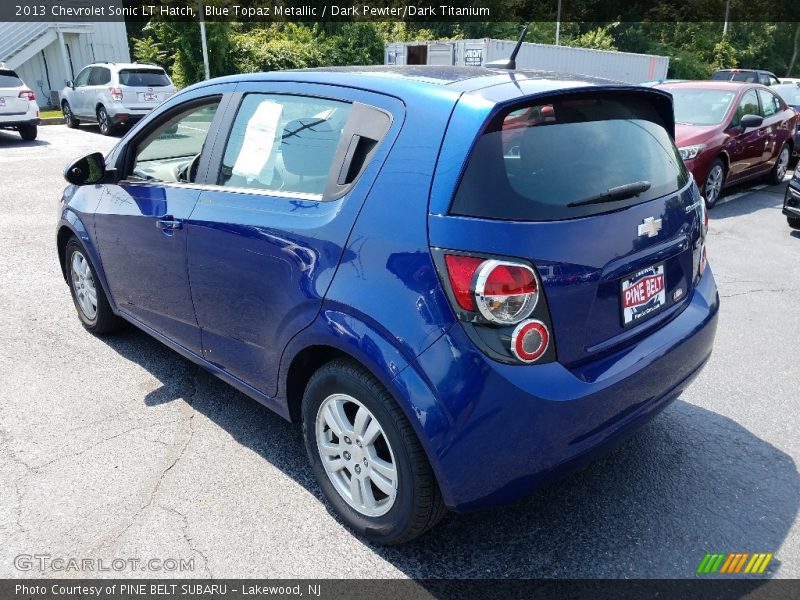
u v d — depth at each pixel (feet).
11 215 24.79
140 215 11.03
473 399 6.68
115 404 11.47
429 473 7.28
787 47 172.04
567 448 7.14
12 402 11.44
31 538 8.25
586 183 7.60
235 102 10.00
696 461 10.11
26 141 46.96
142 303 11.93
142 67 51.98
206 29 78.33
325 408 8.36
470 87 7.61
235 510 8.85
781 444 10.60
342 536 8.41
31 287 17.15
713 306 9.50
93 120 53.98
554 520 8.78
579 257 7.13
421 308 6.88
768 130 31.86
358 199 7.71
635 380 7.68
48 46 77.41
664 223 8.39
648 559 8.07
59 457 9.89
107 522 8.56
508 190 7.00
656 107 9.46
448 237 6.79
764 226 25.62
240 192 9.39
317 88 8.86
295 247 8.21
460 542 8.36
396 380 6.98
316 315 7.93
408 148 7.43
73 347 13.69
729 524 8.70
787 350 14.24
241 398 11.80
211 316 10.09
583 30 146.82
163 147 11.49
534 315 6.81
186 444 10.33
